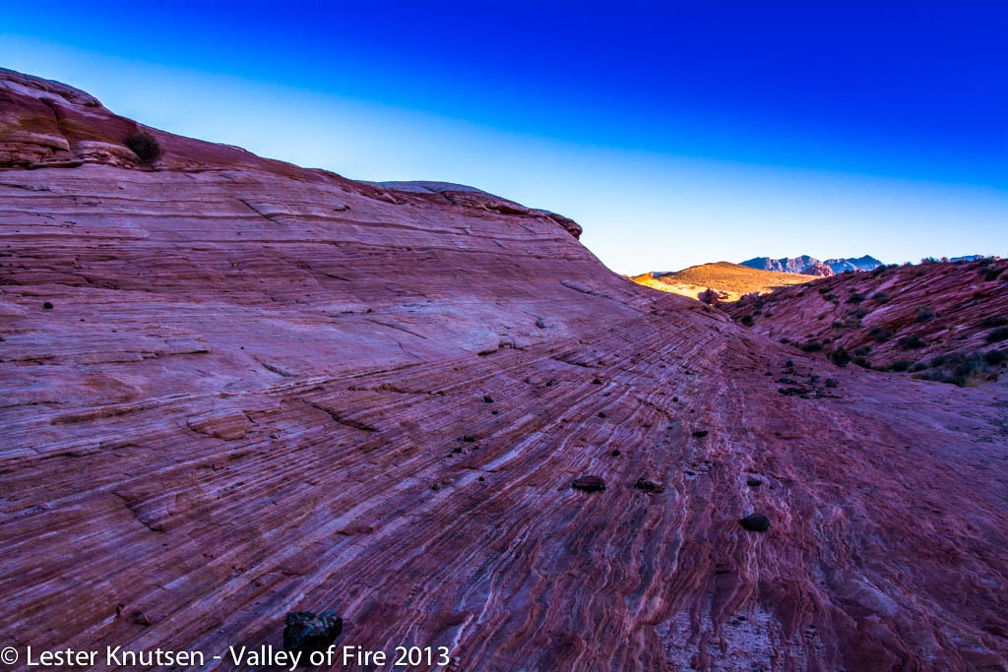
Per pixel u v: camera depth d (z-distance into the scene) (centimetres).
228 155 2244
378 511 798
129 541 601
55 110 1803
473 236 2939
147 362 913
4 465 607
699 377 2280
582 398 1524
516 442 1145
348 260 1966
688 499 961
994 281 4278
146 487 670
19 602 492
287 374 1041
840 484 1056
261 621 556
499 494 909
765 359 3206
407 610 592
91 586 536
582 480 994
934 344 3675
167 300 1264
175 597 562
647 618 605
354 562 679
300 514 739
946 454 1334
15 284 1106
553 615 596
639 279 12388
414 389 1204
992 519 927
